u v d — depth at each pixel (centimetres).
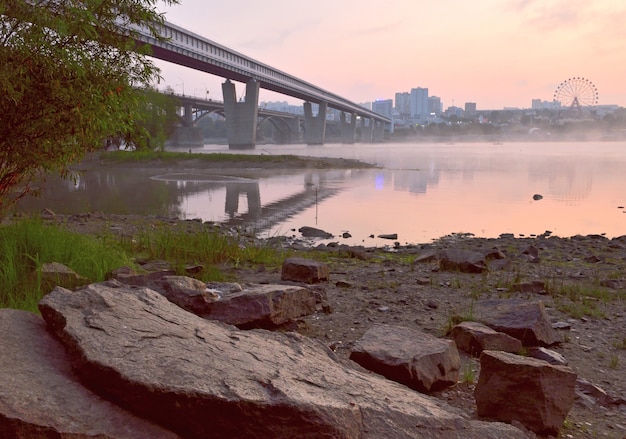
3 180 937
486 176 5241
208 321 456
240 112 14088
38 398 294
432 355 496
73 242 961
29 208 2625
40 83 834
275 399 304
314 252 1466
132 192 3697
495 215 2606
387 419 332
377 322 732
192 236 1359
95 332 362
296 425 298
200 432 298
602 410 481
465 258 1186
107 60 928
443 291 952
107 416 298
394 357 482
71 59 813
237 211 2702
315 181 4694
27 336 369
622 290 1016
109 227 1688
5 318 386
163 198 3312
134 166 6531
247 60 13750
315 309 740
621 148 15888
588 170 6056
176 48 9912
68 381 321
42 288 725
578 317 805
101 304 415
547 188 4022
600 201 3225
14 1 756
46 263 793
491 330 623
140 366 321
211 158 6919
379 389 375
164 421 301
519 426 401
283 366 369
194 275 979
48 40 805
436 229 2167
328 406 311
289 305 652
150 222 1961
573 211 2778
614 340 698
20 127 862
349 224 2281
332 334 674
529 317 668
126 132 1070
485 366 442
